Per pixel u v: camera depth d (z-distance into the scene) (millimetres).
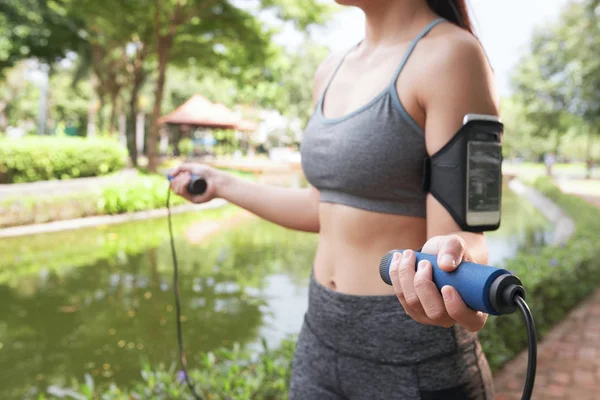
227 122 25859
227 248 7922
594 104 17406
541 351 4066
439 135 1032
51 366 3785
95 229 9555
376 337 1145
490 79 1063
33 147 12258
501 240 9977
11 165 11906
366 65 1225
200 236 8977
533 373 652
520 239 10102
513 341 4023
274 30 17234
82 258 7184
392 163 1095
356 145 1122
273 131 51906
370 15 1230
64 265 6781
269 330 4449
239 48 18578
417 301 775
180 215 11438
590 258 6262
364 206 1150
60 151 12836
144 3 15508
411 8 1183
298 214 1459
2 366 3775
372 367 1158
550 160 34125
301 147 1325
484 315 760
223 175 1550
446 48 1049
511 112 47750
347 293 1188
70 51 22859
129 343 4191
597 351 4098
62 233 9109
